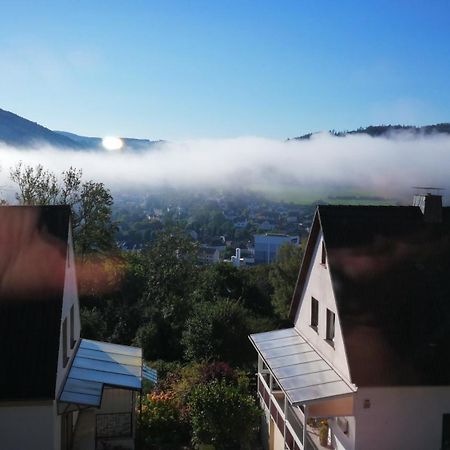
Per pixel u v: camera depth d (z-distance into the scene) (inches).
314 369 762.8
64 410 674.8
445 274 750.5
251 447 954.1
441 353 674.2
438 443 665.6
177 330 1568.7
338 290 726.5
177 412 912.9
